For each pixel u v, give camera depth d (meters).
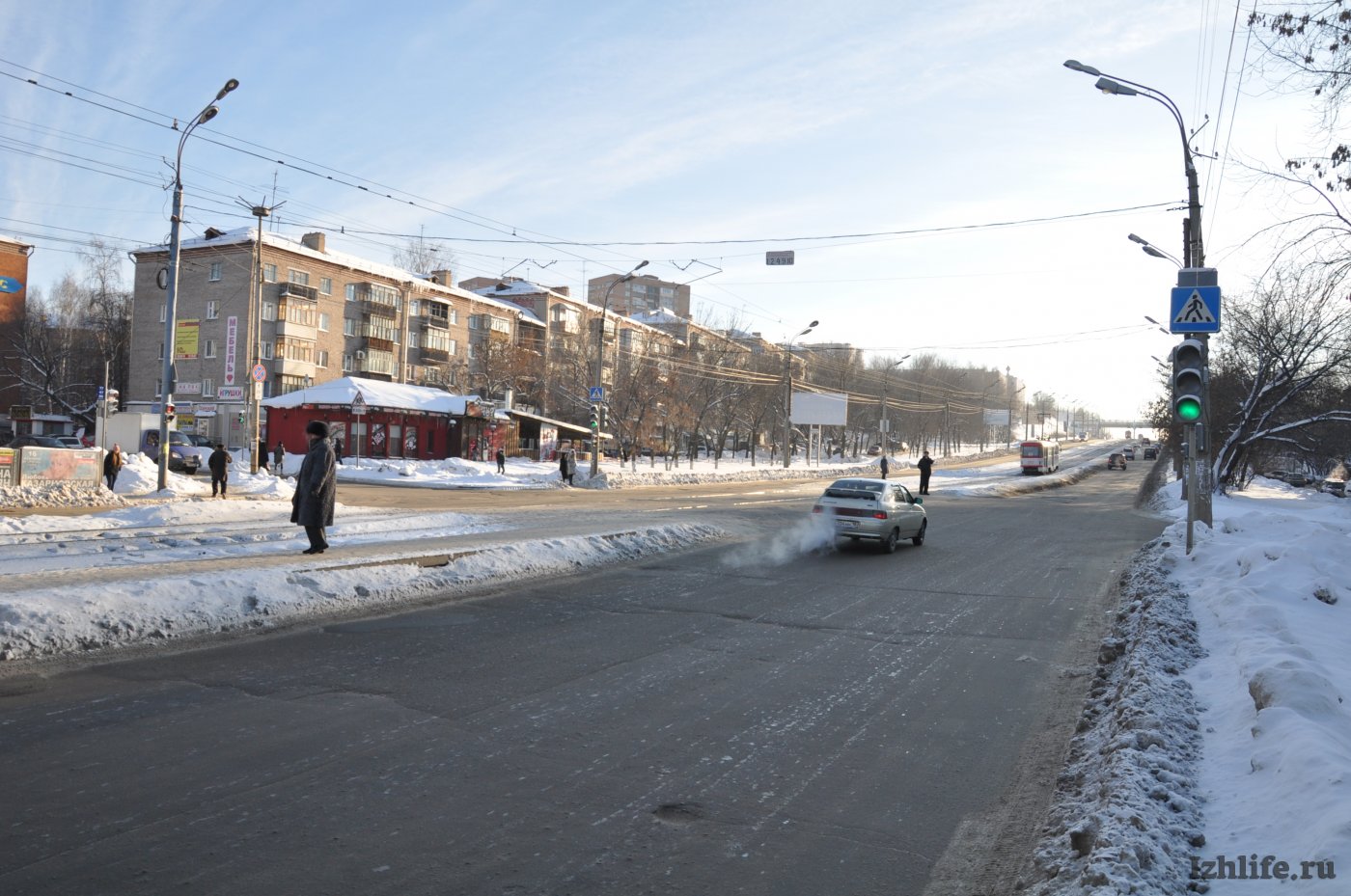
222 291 56.47
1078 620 10.26
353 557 11.93
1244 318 31.64
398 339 65.38
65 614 7.41
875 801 4.69
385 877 3.61
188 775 4.63
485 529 17.41
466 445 51.28
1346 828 3.27
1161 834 3.68
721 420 73.38
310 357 58.38
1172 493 34.53
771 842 4.12
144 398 59.84
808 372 90.88
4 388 64.19
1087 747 5.54
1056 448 74.81
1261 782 4.16
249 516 19.23
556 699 6.38
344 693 6.29
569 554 13.38
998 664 8.02
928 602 11.27
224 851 3.79
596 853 3.93
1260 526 15.41
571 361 63.66
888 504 16.72
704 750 5.40
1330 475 53.25
